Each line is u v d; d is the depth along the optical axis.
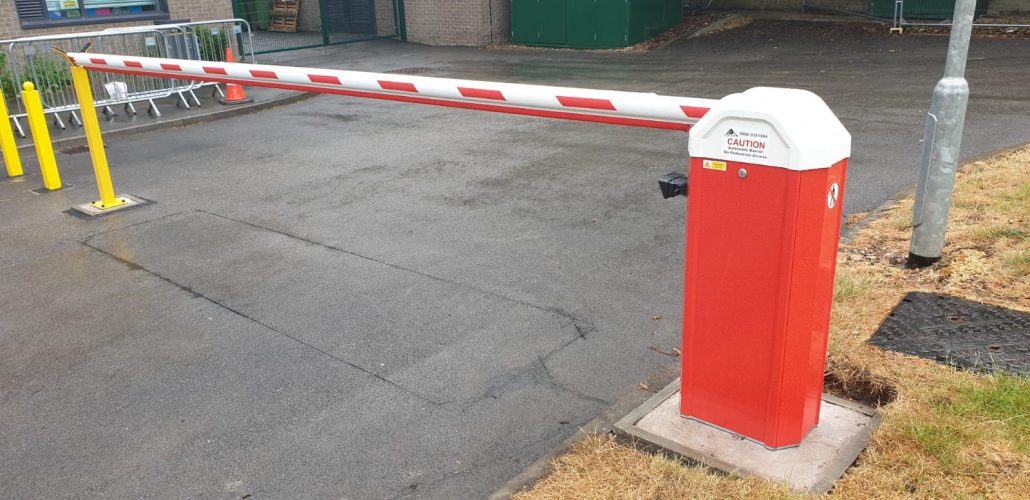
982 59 13.45
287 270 5.74
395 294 5.23
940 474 2.85
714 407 3.18
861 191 6.80
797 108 2.66
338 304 5.11
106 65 6.54
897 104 10.43
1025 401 3.19
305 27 24.28
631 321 4.68
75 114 11.57
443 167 8.56
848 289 4.46
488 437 3.56
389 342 4.55
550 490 2.96
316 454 3.49
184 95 13.43
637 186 7.48
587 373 4.09
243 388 4.10
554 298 5.05
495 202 7.20
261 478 3.34
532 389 3.96
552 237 6.20
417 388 4.02
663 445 3.14
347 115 11.85
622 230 6.29
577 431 3.55
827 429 3.19
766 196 2.72
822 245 2.78
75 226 7.02
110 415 3.90
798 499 2.74
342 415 3.80
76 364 4.45
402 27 21.52
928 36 16.36
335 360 4.36
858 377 3.58
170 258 6.10
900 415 3.19
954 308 4.19
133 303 5.27
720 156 2.79
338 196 7.64
